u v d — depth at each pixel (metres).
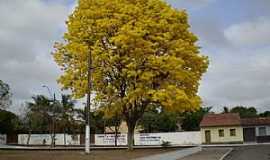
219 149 49.19
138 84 36.25
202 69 40.88
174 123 87.81
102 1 38.53
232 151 43.59
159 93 36.19
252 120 76.88
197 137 75.25
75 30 38.94
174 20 38.75
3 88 76.56
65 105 84.19
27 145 72.00
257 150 43.59
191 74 39.00
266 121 75.81
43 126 83.38
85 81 37.69
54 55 39.84
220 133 76.00
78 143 79.56
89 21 38.28
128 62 36.59
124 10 37.47
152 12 38.03
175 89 37.06
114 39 35.88
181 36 39.66
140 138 74.50
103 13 38.16
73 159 25.89
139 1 38.72
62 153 32.12
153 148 45.84
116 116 41.44
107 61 37.22
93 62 37.16
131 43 35.97
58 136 80.94
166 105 36.62
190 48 39.31
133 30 35.88
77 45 37.69
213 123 76.31
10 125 86.56
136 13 37.56
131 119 40.19
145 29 36.94
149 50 36.50
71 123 84.25
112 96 38.47
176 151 36.16
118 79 37.94
